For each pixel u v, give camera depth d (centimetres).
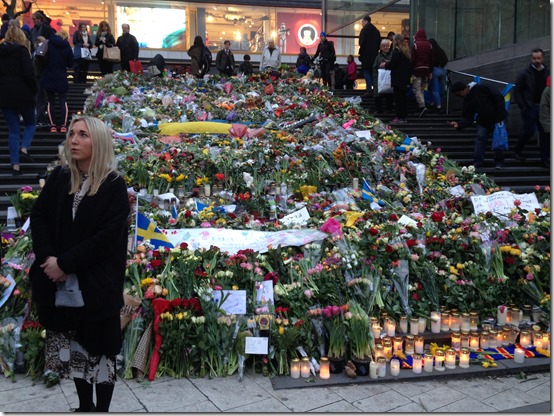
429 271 522
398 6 1989
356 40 2391
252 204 682
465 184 839
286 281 498
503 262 567
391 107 1377
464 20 1492
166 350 420
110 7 2530
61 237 298
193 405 371
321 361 424
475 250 565
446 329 505
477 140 992
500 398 400
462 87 977
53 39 995
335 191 747
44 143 962
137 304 429
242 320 441
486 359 457
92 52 2266
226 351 428
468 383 428
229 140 914
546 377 443
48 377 396
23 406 363
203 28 2655
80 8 2495
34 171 832
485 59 1383
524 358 468
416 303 512
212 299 440
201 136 937
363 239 542
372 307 494
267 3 2708
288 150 856
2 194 750
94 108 1162
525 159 1038
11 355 412
